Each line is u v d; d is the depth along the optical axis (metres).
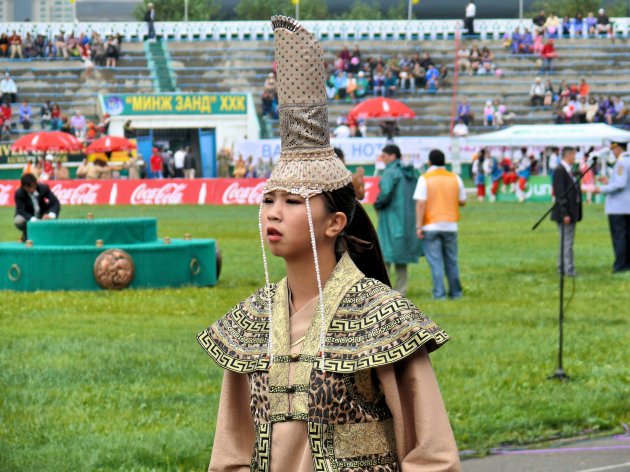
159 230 44.78
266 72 87.19
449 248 23.33
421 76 85.25
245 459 5.04
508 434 12.09
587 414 12.81
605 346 17.22
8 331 19.22
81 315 21.48
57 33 91.12
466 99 85.25
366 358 4.62
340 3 139.38
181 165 74.31
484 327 19.16
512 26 94.62
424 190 22.83
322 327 4.73
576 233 42.22
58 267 25.34
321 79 4.82
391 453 4.75
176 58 88.12
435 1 136.75
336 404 4.66
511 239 39.72
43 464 10.66
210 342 4.98
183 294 24.84
